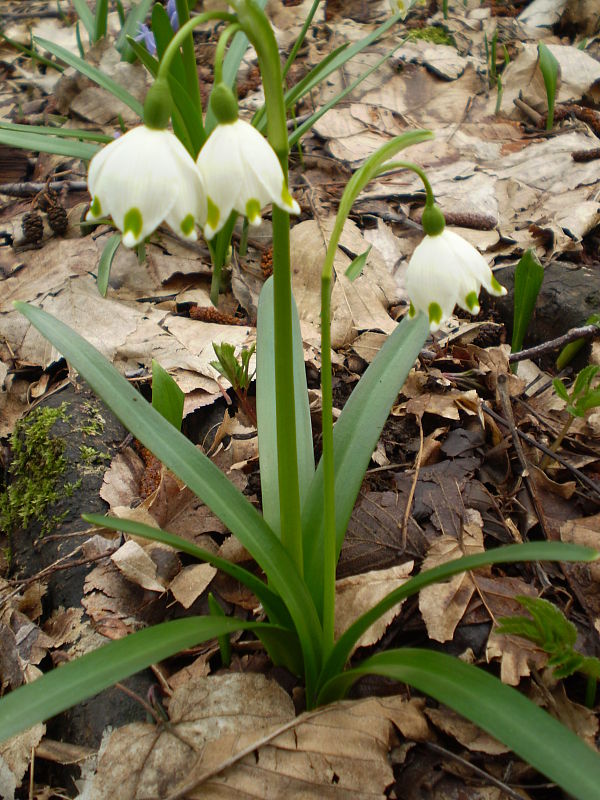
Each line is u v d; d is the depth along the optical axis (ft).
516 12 2.06
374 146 1.52
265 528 0.62
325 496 0.58
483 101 1.66
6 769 0.67
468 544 0.77
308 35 1.90
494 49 1.71
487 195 1.39
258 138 0.46
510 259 1.25
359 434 0.71
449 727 0.63
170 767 0.62
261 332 0.80
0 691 0.74
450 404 0.96
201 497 0.62
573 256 1.26
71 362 0.65
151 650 0.53
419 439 0.95
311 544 0.68
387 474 0.89
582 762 0.45
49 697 0.48
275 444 0.73
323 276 0.52
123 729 0.65
